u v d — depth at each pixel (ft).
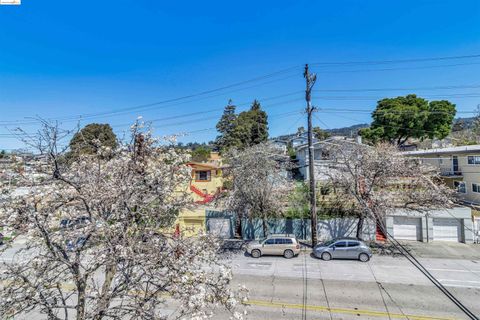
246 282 44.52
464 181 94.89
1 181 18.84
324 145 104.37
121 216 21.11
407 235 68.18
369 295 39.45
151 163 24.45
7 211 17.75
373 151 64.28
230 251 61.67
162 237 22.13
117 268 19.65
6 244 18.45
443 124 139.03
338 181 63.77
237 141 175.01
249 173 63.57
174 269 19.54
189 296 18.88
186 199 26.73
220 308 35.12
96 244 19.44
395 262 53.21
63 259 17.65
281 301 37.99
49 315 18.60
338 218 68.69
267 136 191.01
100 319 18.30
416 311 34.78
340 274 47.62
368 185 61.52
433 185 63.82
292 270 49.80
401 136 147.95
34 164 20.06
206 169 103.40
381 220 64.28
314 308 35.99
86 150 24.70
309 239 69.36
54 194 19.88
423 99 145.79
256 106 209.36
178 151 27.48
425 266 50.80
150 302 21.16
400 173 61.26
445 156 100.99
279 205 67.97
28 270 19.63
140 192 22.12
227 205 66.90
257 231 71.46
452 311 34.63
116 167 23.85
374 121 150.00
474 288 41.50
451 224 66.39
